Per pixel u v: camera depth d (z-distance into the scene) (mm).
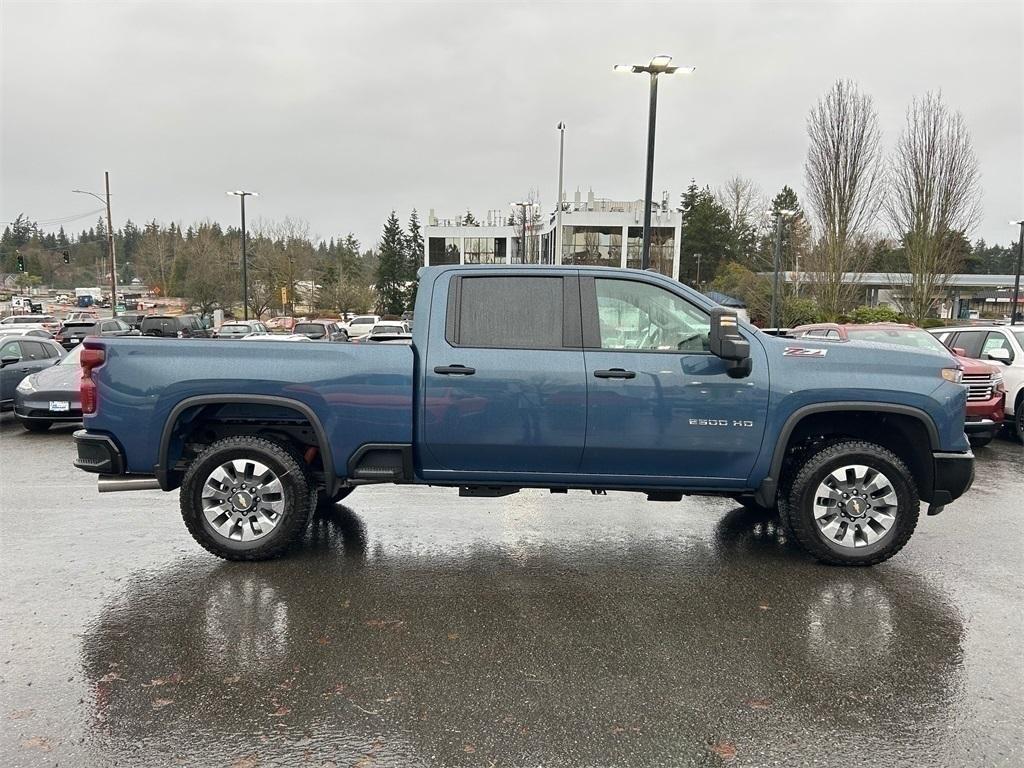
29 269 103875
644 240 16922
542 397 4602
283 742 2785
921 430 4754
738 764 2668
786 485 4957
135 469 4738
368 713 2990
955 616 4004
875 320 27062
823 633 3783
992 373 9555
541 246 60344
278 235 66500
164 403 4652
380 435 4676
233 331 32562
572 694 3158
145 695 3121
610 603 4172
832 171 27812
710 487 4766
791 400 4594
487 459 4758
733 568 4777
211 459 4707
